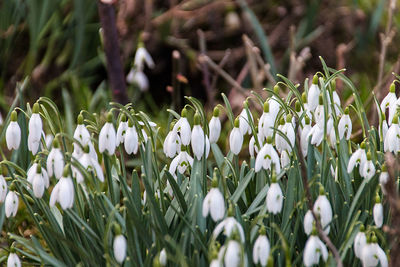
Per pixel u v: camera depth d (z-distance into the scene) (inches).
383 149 135.6
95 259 127.3
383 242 124.3
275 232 127.7
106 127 121.7
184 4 295.7
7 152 215.8
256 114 236.5
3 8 272.4
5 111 260.7
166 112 252.5
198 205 127.6
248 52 243.8
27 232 175.6
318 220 113.7
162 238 116.4
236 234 104.7
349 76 291.3
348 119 129.0
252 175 127.9
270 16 318.3
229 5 302.7
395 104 130.2
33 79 277.0
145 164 130.6
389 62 287.4
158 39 290.5
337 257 108.9
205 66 239.1
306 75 298.5
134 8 284.8
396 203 112.3
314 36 289.4
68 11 282.2
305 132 128.9
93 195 128.5
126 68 291.6
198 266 120.6
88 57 281.4
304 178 117.0
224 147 229.9
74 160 113.8
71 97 273.0
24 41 290.8
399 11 303.7
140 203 129.2
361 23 299.9
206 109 273.9
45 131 229.5
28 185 122.6
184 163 130.3
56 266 123.5
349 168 124.3
